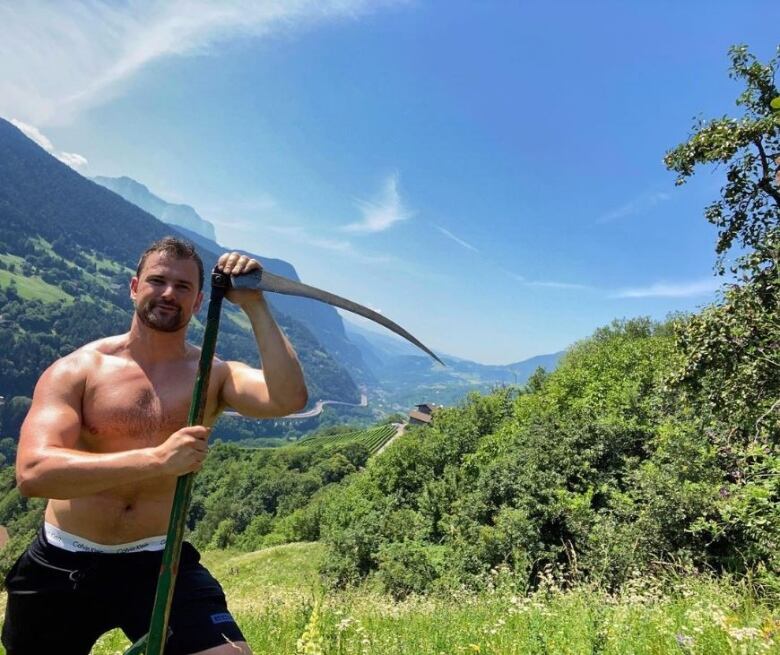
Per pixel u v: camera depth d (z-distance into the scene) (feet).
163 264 8.14
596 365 119.85
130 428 7.91
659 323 172.14
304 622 18.03
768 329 32.73
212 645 7.37
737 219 35.65
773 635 12.48
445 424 152.35
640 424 70.23
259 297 7.33
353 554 82.84
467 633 16.24
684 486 38.75
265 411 7.96
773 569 25.63
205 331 6.88
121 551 7.95
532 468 67.41
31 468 6.53
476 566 55.47
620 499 51.39
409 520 90.48
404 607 26.86
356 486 174.60
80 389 7.86
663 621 14.55
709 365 35.42
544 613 16.98
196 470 6.42
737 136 33.35
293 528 195.83
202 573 8.30
